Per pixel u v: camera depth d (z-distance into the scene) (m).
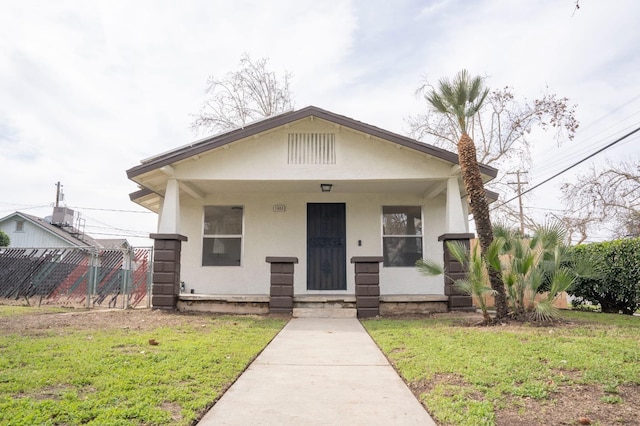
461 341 5.79
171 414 3.25
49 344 5.49
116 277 11.24
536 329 6.62
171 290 9.37
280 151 9.65
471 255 7.72
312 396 3.92
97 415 3.13
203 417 3.35
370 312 9.16
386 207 11.84
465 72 7.96
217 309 9.47
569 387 3.86
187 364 4.65
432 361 4.82
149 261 10.67
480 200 7.74
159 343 5.71
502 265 7.69
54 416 3.09
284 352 5.72
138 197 10.96
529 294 8.01
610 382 3.89
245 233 11.63
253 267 11.51
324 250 11.62
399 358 5.17
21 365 4.46
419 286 11.45
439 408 3.47
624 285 9.84
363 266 9.34
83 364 4.48
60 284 12.18
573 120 20.78
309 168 9.59
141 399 3.50
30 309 10.23
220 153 9.63
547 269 7.78
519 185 24.30
